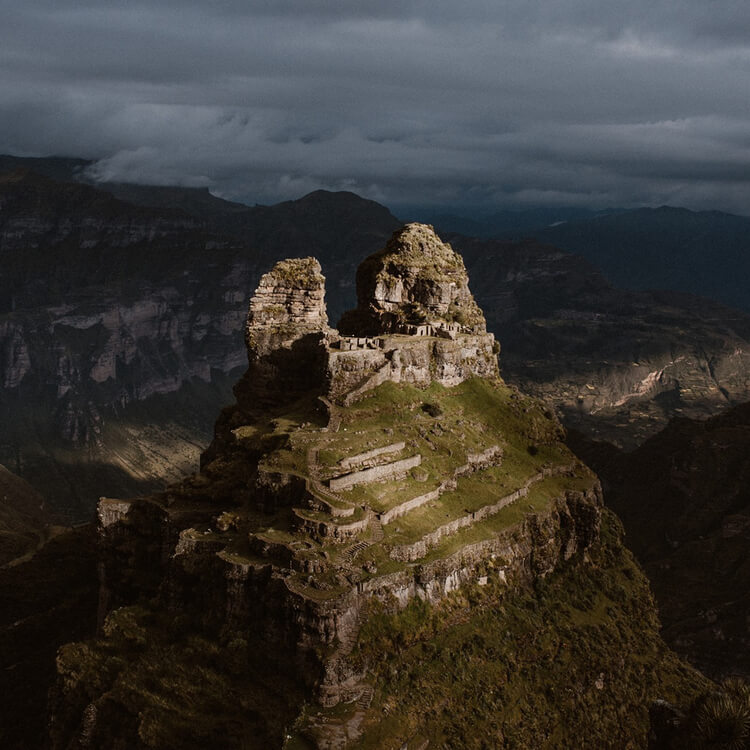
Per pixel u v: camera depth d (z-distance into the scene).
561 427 154.00
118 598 122.56
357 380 127.81
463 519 113.31
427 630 99.19
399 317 151.00
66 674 99.31
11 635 136.25
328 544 96.88
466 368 148.50
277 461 109.81
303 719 84.25
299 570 92.88
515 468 134.75
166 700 90.19
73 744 92.69
